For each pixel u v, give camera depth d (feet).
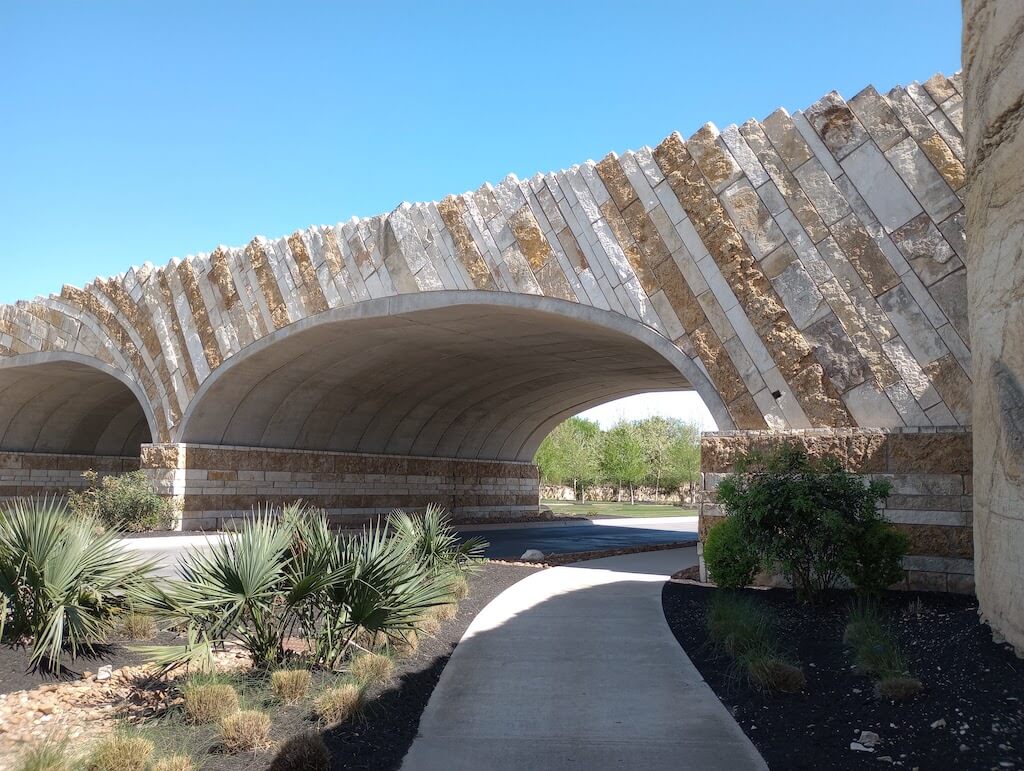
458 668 28.86
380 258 69.51
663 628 35.55
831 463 39.65
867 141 46.16
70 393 117.91
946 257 43.04
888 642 25.93
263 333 78.74
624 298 54.70
